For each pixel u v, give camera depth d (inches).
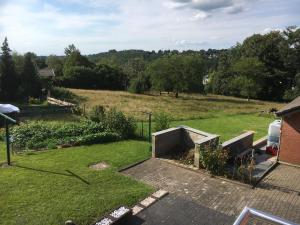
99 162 506.6
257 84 2057.1
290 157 533.3
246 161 521.3
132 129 685.9
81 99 1590.8
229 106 1621.6
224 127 931.3
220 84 2541.8
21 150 565.3
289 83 2209.6
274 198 402.9
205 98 2103.8
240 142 570.9
